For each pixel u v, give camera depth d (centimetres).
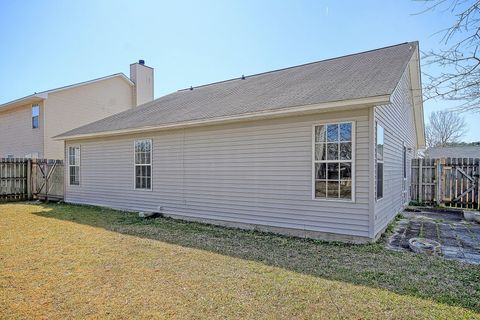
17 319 294
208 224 776
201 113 786
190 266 444
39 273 415
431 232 671
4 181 1281
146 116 997
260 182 689
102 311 309
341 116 577
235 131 730
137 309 313
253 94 815
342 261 465
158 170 903
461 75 380
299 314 301
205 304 323
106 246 556
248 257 489
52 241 592
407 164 1073
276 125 661
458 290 355
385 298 334
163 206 891
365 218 557
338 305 319
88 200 1134
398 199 888
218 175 765
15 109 1709
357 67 771
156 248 542
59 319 294
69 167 1212
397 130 844
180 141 846
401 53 793
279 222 661
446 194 1088
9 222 798
